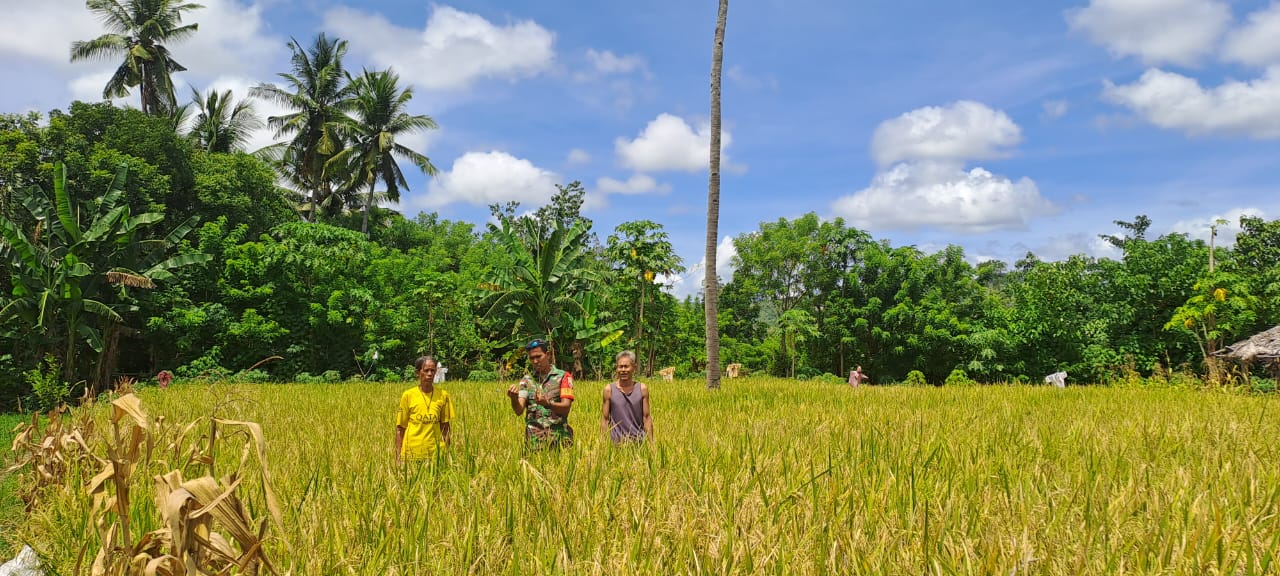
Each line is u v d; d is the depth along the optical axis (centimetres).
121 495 228
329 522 346
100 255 2245
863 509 361
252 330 2648
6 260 2033
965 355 3331
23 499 536
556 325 2417
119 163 2500
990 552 292
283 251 2828
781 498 384
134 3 3734
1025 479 426
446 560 309
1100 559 293
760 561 294
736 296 4184
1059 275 2966
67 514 393
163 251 2441
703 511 358
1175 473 444
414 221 5956
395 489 411
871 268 3547
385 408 1140
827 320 3544
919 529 333
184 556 208
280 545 313
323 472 470
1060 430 692
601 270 3372
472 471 469
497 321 2638
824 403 1102
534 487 400
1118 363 2650
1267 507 359
